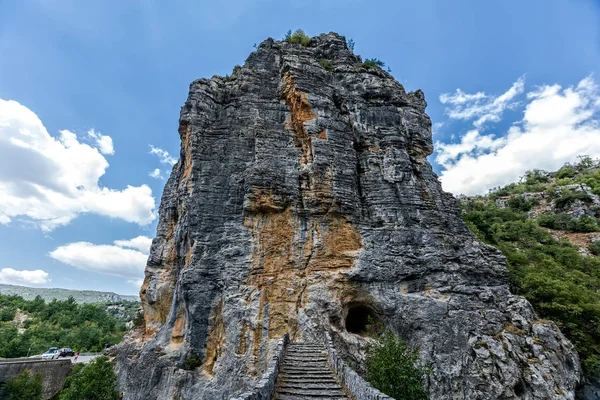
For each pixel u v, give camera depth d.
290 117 31.52
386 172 29.80
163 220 34.31
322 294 23.91
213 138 29.83
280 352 15.51
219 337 23.59
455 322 23.64
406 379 14.27
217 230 26.33
